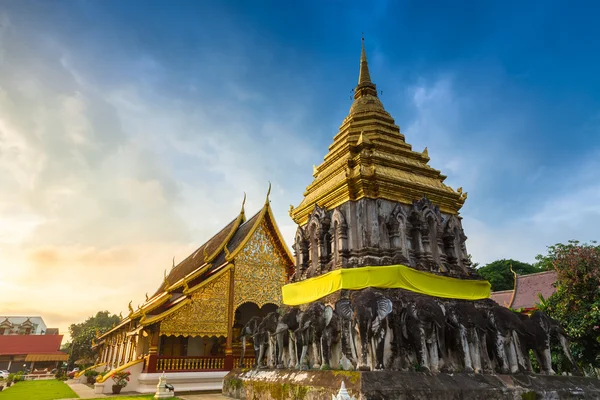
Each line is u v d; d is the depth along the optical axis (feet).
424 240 42.55
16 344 208.85
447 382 31.63
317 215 46.50
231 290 76.79
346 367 33.96
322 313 37.58
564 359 40.47
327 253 44.86
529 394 33.35
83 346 219.20
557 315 59.57
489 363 36.81
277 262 83.10
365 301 33.73
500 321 38.29
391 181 43.47
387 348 34.06
